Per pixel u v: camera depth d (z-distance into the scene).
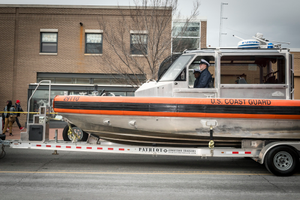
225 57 5.82
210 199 4.21
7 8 17.42
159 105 5.46
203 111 5.39
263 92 5.70
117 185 4.88
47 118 6.34
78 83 17.53
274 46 6.23
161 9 11.90
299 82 15.55
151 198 4.21
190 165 6.73
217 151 5.71
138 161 7.10
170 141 5.93
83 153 8.14
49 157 7.42
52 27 17.50
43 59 17.52
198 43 15.72
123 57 15.27
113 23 17.06
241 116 5.39
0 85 17.39
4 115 12.09
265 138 5.60
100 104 5.65
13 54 17.44
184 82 5.82
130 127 5.71
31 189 4.58
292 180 5.38
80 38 17.48
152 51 11.48
